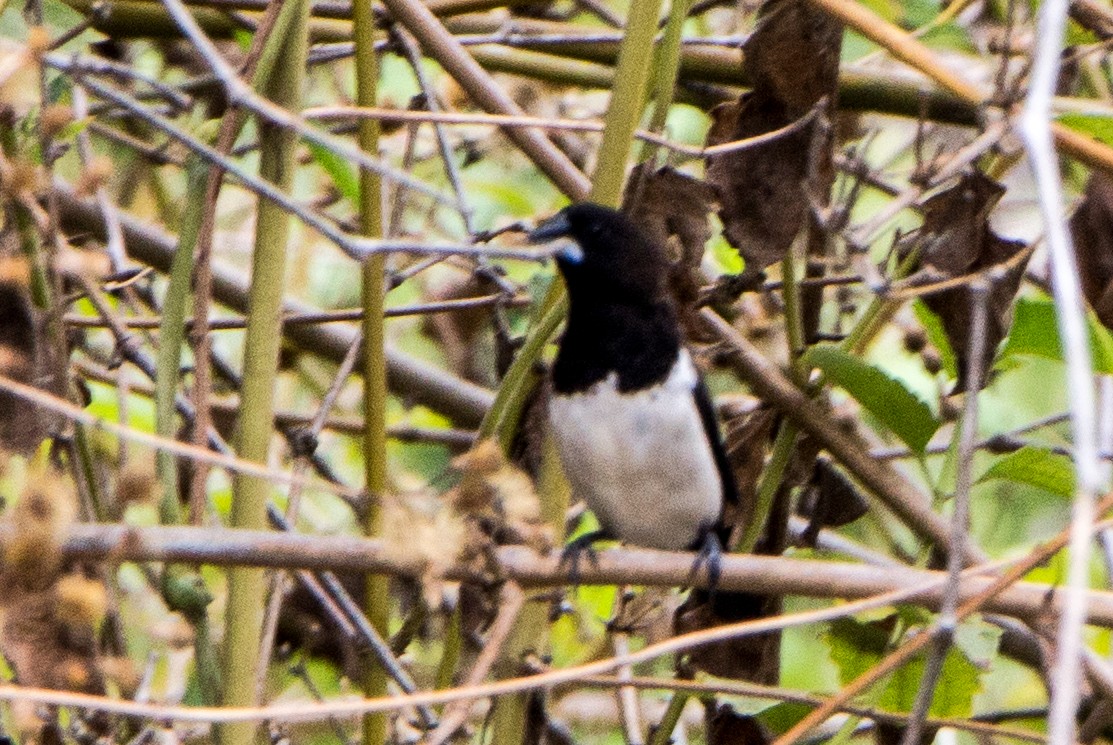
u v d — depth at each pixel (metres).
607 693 11.93
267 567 5.67
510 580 6.09
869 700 7.21
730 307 9.62
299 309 10.66
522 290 10.08
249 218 12.44
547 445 8.12
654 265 7.86
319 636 9.23
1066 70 9.24
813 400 8.33
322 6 9.42
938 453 9.62
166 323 6.57
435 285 12.56
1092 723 7.70
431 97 8.93
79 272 6.13
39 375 6.64
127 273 8.78
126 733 7.75
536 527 6.11
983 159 8.64
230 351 11.98
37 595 5.41
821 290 8.62
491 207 12.51
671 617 9.22
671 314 8.03
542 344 7.52
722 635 5.53
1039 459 7.29
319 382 12.23
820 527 8.83
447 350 11.16
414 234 11.53
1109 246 8.06
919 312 7.87
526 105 11.01
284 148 6.61
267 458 6.52
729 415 9.50
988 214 7.12
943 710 7.86
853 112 9.91
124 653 7.19
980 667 6.14
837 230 7.11
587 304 7.95
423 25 8.28
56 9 9.38
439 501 5.36
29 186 5.87
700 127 12.28
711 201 7.63
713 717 8.05
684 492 8.23
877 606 5.73
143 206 11.77
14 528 5.11
